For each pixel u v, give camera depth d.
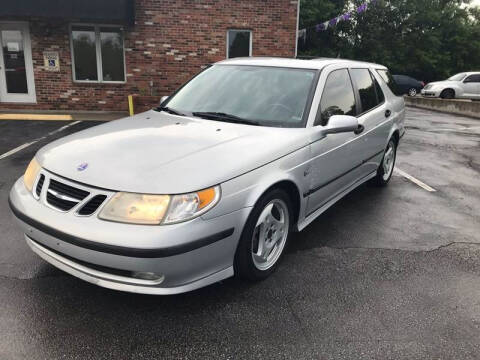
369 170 5.13
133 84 11.92
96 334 2.56
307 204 3.65
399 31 39.25
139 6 11.37
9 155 6.70
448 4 40.94
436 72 39.84
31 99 11.80
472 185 6.13
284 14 11.93
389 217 4.70
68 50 11.45
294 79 3.93
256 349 2.49
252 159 2.94
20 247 3.60
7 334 2.52
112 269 2.58
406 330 2.72
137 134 3.23
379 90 5.29
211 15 11.70
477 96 23.09
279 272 3.37
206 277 2.74
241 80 4.06
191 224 2.51
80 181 2.64
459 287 3.27
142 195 2.50
